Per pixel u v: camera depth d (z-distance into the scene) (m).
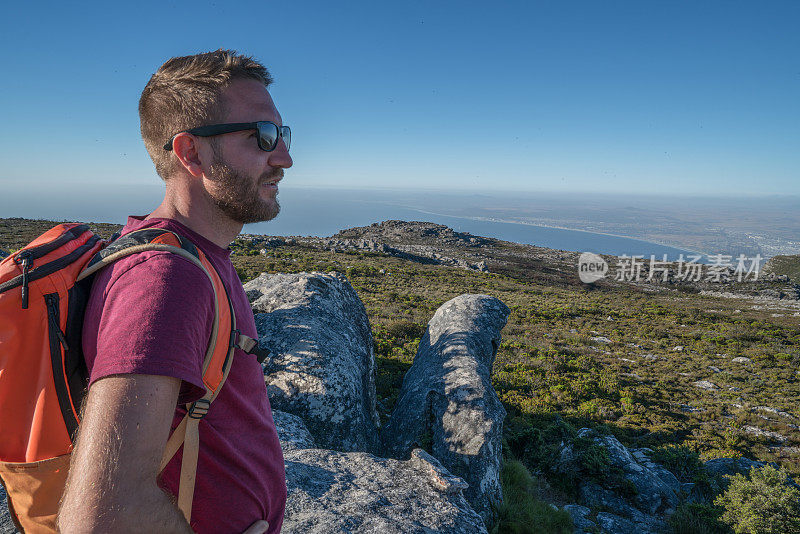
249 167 0.83
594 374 20.06
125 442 0.53
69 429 0.69
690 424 15.79
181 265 0.65
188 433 0.70
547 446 10.82
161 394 0.56
